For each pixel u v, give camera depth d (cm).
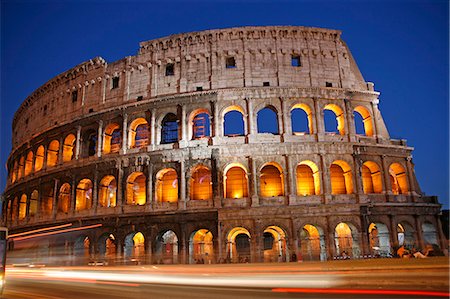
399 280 2820
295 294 2422
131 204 6400
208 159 6172
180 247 5903
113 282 3512
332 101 6525
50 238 7019
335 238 5816
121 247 6219
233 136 6275
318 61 6706
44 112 8306
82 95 7562
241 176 6312
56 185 7225
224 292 2589
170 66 6981
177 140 6956
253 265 4216
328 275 3020
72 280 3912
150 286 3025
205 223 5925
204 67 6700
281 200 5925
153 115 6631
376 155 6384
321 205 5850
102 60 7506
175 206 6112
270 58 6650
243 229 6162
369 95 6712
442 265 3341
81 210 6756
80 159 7094
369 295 2352
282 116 6312
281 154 6097
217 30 6788
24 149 8556
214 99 6412
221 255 5712
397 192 6825
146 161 6406
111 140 7456
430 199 6488
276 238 6462
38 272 4981
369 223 5922
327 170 6081
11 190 8631
